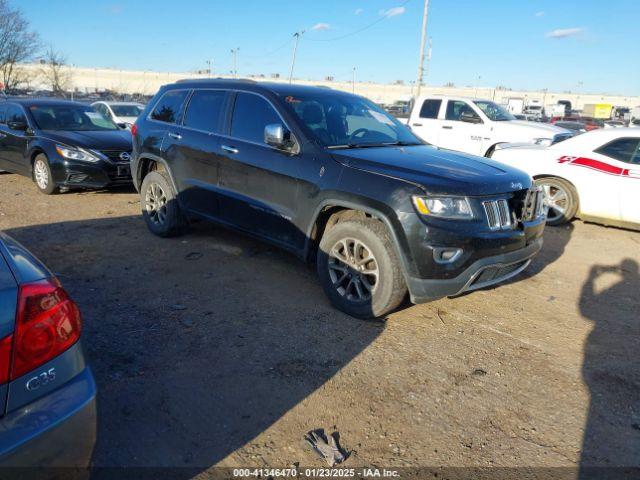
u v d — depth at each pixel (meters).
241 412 2.85
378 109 5.38
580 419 2.96
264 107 4.71
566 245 6.63
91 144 8.00
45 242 5.68
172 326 3.79
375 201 3.66
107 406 2.83
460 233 3.49
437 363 3.48
